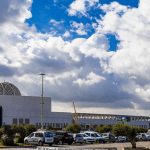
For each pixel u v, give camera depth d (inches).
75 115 5059.1
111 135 2186.3
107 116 5802.2
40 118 4249.5
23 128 1723.7
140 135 2659.9
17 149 1305.4
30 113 4160.9
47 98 4490.7
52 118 4399.6
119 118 5152.6
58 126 4456.2
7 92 4362.7
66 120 4613.7
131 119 6067.9
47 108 4473.4
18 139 1706.4
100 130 3262.8
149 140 2635.3
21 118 4072.3
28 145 1553.9
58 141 1760.6
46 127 4288.9
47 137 1552.7
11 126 1615.4
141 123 6122.1
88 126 5044.3
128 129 1611.7
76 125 3314.5
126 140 2356.1
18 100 4197.8
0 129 1585.9
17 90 4544.8
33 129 2463.1
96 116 5649.6
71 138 1771.7
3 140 1541.6
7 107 4104.3
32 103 4323.3
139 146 1700.3
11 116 3998.5
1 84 4421.8
